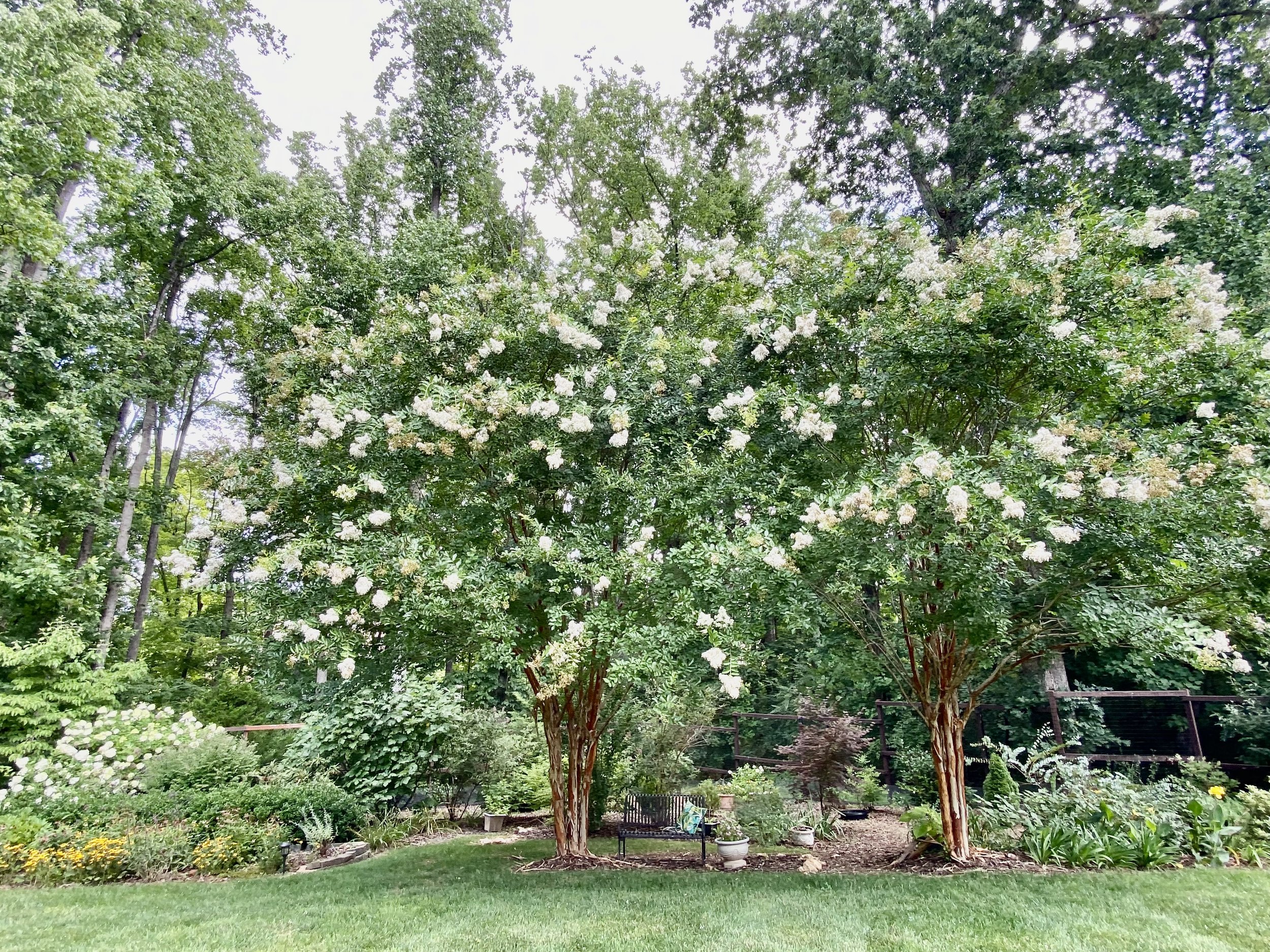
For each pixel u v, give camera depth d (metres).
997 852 5.14
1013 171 10.71
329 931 3.75
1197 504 3.88
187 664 14.90
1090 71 10.81
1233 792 6.03
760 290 5.96
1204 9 10.88
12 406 8.47
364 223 14.11
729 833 5.61
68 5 8.00
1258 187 9.71
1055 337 4.28
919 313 4.77
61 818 6.06
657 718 7.59
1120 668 7.98
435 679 7.31
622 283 6.10
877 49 11.77
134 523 12.73
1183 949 3.03
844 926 3.54
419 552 4.52
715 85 14.09
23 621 9.35
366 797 7.69
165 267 12.86
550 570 4.91
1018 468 3.95
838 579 4.69
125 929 3.87
